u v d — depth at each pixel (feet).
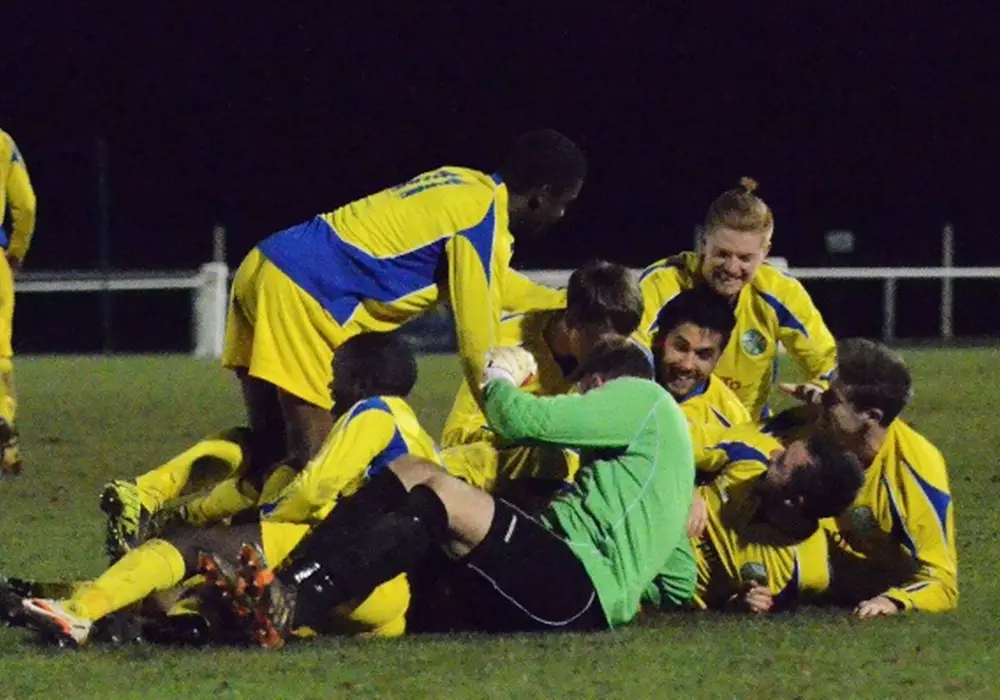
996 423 96.43
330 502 44.06
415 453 44.83
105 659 41.29
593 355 46.32
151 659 41.29
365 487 42.93
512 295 53.72
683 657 41.29
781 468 47.75
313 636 43.93
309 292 52.42
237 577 41.19
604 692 37.73
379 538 42.16
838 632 44.80
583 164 52.54
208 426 97.66
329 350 52.75
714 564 49.14
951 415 99.96
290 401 52.80
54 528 65.92
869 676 39.47
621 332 49.49
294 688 38.09
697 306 54.08
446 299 53.78
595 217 252.83
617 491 44.47
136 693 37.81
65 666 40.50
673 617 47.44
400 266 52.44
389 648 42.34
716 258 56.13
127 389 119.24
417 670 39.83
